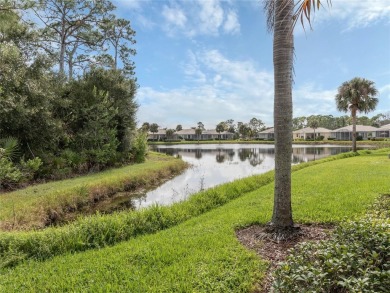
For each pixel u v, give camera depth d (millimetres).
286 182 4312
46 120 11695
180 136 79438
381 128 51188
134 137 19047
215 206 7348
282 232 4254
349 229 3105
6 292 2930
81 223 4898
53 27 19953
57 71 15211
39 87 11531
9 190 9305
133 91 18781
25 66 11461
